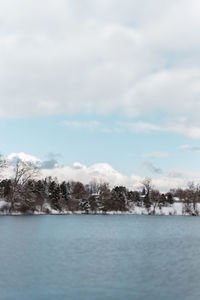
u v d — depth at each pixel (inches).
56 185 7003.0
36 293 1052.5
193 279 1250.6
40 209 5944.9
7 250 1857.8
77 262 1544.0
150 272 1359.5
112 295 1043.3
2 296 1019.9
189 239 2603.3
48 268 1405.0
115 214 6963.6
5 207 5128.0
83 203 6904.5
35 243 2178.9
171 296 1042.7
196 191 7687.0
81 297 1016.9
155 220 5260.8
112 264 1514.5
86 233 2970.0
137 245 2191.2
